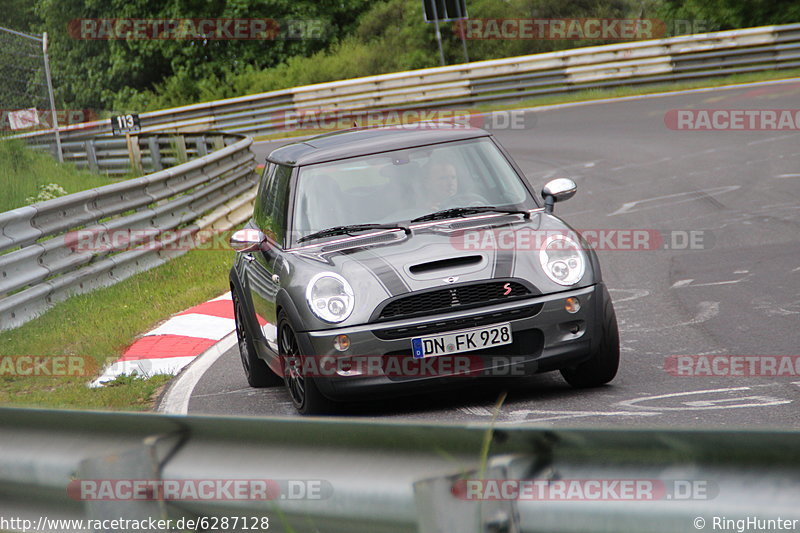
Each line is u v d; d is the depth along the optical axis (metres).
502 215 23.03
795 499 6.71
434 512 7.90
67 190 62.41
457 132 25.16
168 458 10.02
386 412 21.55
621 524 7.42
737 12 123.69
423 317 20.33
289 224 23.30
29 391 26.72
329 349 20.33
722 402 19.42
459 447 8.11
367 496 8.56
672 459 7.25
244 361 27.00
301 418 8.88
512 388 22.66
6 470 11.05
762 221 41.41
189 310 36.25
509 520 7.88
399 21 151.38
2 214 34.22
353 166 24.11
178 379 27.42
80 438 10.70
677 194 50.00
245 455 9.51
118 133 89.06
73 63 174.50
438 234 21.97
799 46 95.12
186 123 113.19
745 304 28.45
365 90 106.69
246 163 66.00
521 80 102.06
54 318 34.69
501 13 133.25
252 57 163.38
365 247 21.97
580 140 73.25
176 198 50.69
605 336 21.12
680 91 93.56
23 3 179.88
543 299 20.61
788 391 19.83
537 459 7.91
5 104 75.94
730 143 64.19
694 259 36.09
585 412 19.69
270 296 22.69
